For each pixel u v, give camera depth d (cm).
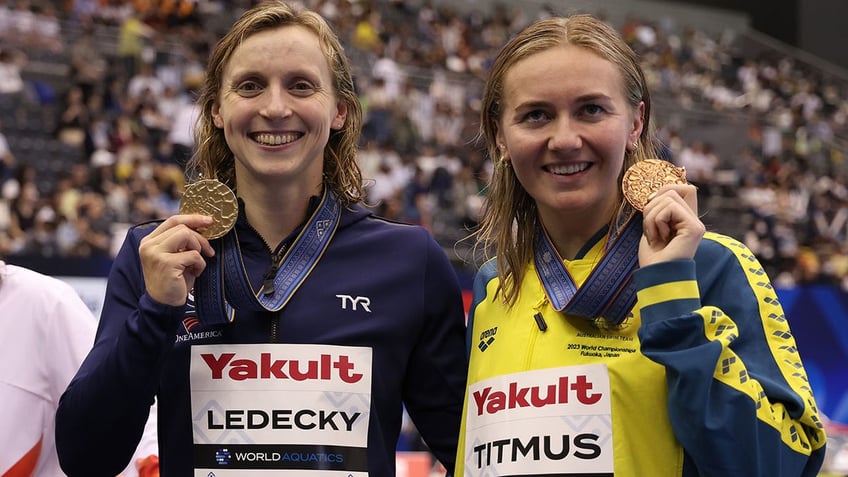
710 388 184
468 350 235
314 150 230
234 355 224
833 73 2284
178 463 224
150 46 1338
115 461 221
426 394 244
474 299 237
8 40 1274
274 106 223
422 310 239
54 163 1184
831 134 1831
